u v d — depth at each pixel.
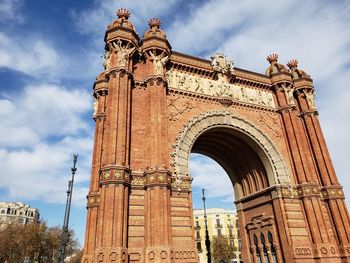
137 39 36.22
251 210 42.53
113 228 25.36
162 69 35.31
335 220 37.28
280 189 37.53
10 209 182.62
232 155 45.12
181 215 29.91
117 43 34.22
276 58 47.66
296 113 43.44
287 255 34.59
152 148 30.64
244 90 42.44
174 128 34.53
